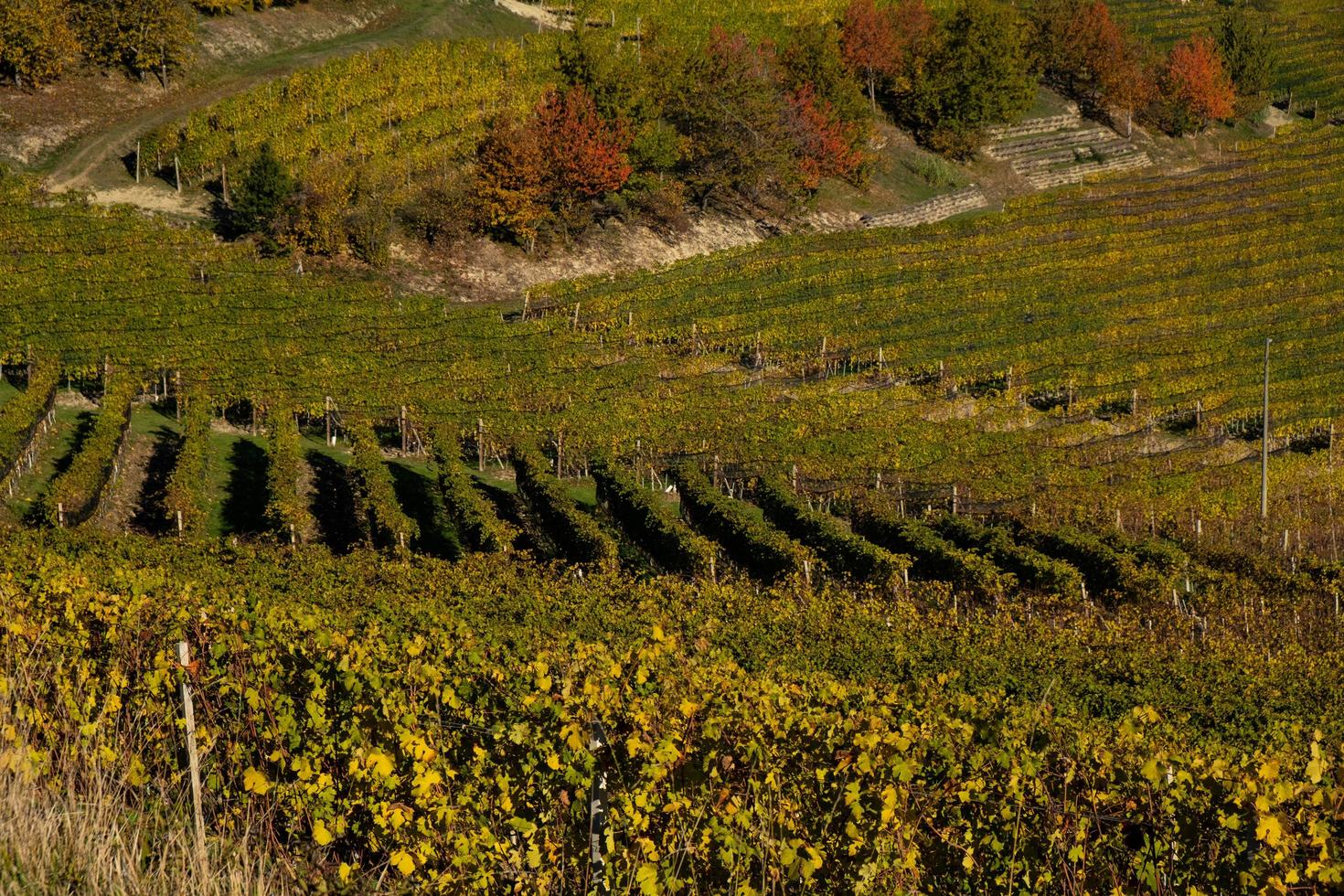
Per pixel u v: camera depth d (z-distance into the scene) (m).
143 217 54.06
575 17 89.62
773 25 91.38
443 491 35.34
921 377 51.88
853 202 73.75
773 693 9.66
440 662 9.80
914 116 83.50
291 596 20.89
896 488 39.62
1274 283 64.69
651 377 48.03
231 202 56.84
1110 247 69.06
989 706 11.46
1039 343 55.59
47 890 6.41
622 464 40.12
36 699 8.67
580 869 7.78
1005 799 7.64
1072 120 92.06
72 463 32.00
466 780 8.47
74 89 62.91
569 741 7.45
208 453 36.72
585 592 24.78
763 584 30.45
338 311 50.09
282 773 8.66
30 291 46.34
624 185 64.62
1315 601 30.95
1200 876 7.27
